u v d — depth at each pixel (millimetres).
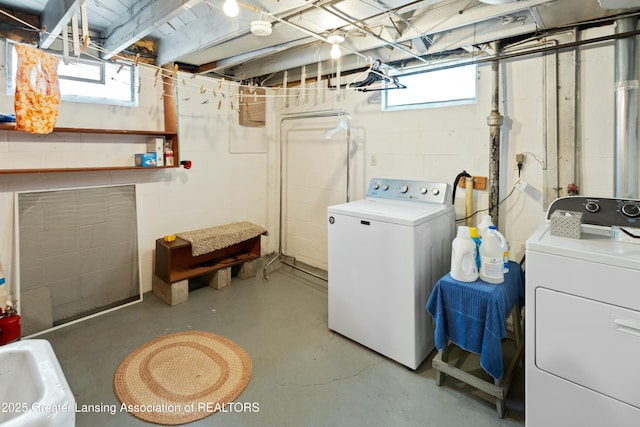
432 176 2875
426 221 2195
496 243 1901
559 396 1506
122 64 2605
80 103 2766
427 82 2893
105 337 2531
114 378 2082
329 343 2490
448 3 1970
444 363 2018
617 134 1949
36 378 933
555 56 2186
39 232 2619
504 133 2461
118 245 3061
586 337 1414
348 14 1849
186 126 3479
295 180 4082
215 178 3766
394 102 3115
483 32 2215
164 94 3188
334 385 2057
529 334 1562
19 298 2529
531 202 2393
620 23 1889
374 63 2611
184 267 3352
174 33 2654
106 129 2844
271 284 3553
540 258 1503
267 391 2002
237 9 1612
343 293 2510
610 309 1350
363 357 2328
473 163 2643
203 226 3707
